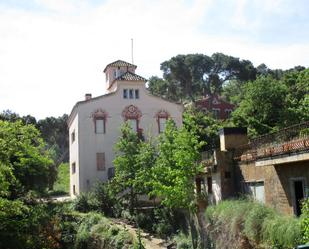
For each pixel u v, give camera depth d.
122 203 35.62
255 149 22.27
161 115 45.78
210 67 92.94
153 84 92.31
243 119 40.12
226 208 21.19
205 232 23.98
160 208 32.38
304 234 14.15
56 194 52.28
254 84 42.19
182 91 91.69
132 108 45.03
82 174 42.59
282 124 38.38
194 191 27.16
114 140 43.88
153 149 33.41
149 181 29.23
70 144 49.66
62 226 30.62
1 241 21.97
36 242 25.27
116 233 28.61
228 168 25.09
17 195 28.08
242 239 18.56
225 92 91.19
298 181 18.50
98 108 44.09
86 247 29.64
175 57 92.56
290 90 43.78
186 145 25.92
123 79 45.06
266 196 21.00
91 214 32.81
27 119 86.25
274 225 16.16
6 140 18.52
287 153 17.45
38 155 22.83
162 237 29.61
